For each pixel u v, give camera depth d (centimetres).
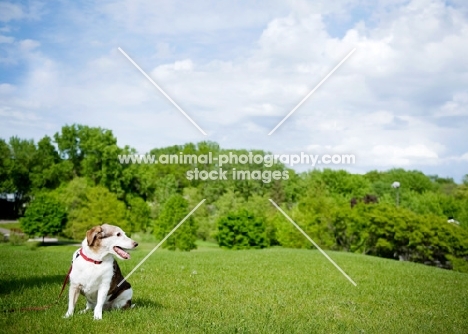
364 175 6041
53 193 4875
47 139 5975
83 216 4228
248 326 702
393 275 1566
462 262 3145
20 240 4056
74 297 673
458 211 4538
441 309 1015
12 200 5934
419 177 5862
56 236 4684
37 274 1176
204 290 1052
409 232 3250
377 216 3322
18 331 592
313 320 793
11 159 5759
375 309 959
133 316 680
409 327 794
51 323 626
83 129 5869
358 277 1448
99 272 662
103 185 5306
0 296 838
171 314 745
